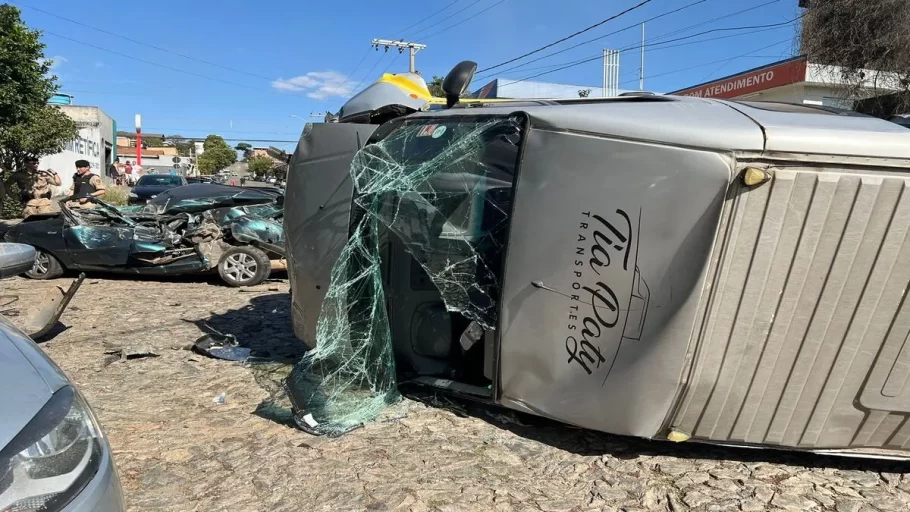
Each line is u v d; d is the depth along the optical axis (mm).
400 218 3646
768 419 2902
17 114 12094
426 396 3865
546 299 3031
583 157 2861
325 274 3795
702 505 2715
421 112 3773
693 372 2836
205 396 3965
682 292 2705
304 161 4000
